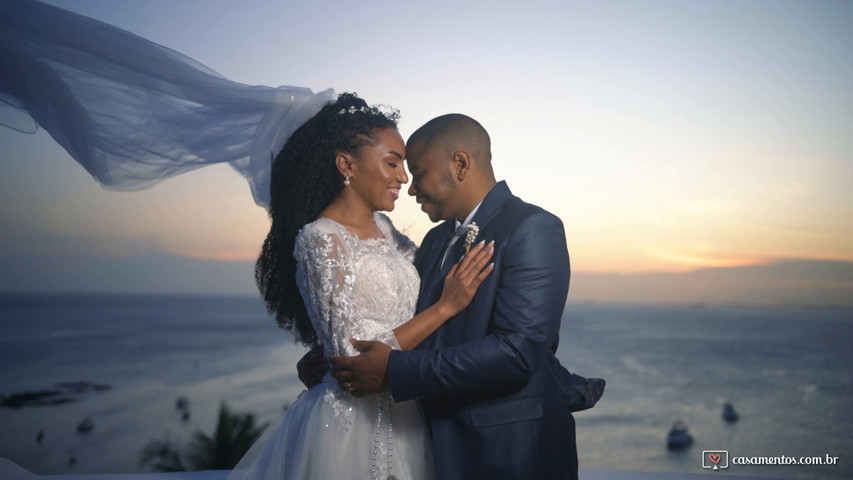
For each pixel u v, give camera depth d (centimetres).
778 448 3177
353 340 181
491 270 183
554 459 179
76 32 209
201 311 11506
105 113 217
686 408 4075
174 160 223
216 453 1359
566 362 5722
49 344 6462
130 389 4256
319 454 184
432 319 183
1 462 273
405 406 195
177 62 218
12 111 214
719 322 10312
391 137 203
